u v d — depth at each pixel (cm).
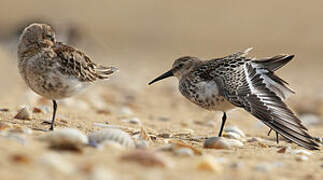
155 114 1744
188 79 1223
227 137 1252
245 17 4700
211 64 1217
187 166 831
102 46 3462
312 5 4956
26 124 1162
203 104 1199
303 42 4138
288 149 1079
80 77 1144
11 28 3309
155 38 4231
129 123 1377
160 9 4891
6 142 876
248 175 814
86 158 823
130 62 3322
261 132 1448
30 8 4494
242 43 4106
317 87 2642
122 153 868
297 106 2006
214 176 793
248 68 1182
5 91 1908
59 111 1457
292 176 837
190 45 4059
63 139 912
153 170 787
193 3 5034
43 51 1108
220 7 4978
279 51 3822
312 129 1578
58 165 745
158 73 3006
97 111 1587
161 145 1038
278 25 4509
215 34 4353
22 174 709
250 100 1095
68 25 2939
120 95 2191
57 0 4791
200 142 1157
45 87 1110
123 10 4819
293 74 3095
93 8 4778
